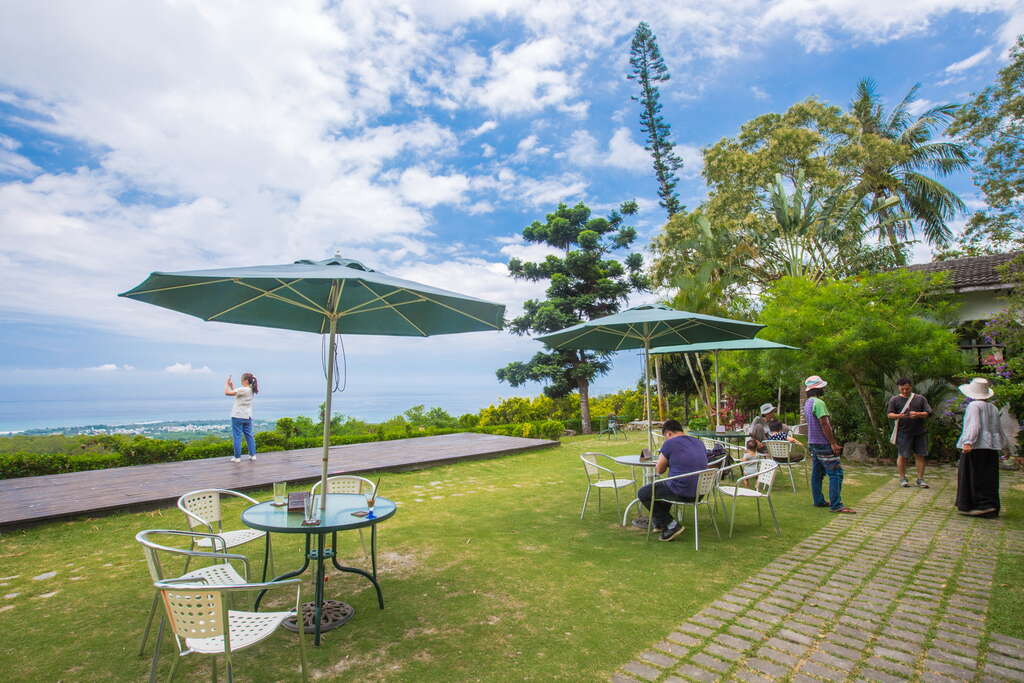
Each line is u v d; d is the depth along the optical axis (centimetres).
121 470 932
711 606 378
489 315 432
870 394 1098
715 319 624
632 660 301
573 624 351
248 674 288
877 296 1091
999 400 951
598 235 2167
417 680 281
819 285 1206
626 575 446
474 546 534
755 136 2086
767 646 316
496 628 346
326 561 489
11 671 294
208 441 1175
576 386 2183
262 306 434
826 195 1864
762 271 2027
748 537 558
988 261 1327
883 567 457
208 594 229
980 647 312
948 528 579
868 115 2439
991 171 1278
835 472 668
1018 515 629
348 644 325
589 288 2206
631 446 1398
